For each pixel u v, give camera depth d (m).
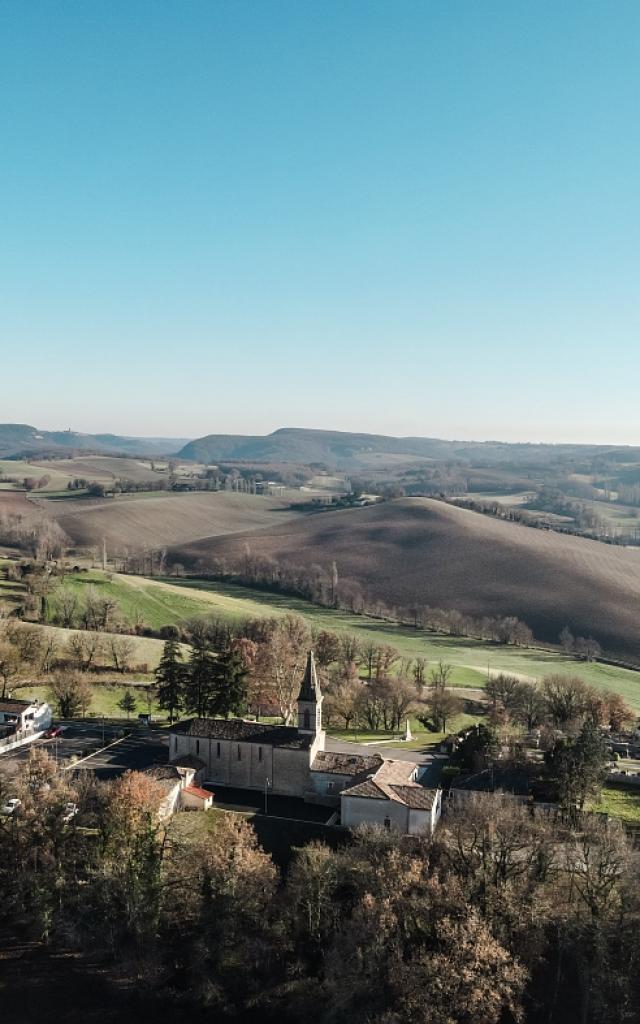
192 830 95.56
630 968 71.31
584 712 146.38
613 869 77.56
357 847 86.25
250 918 77.19
